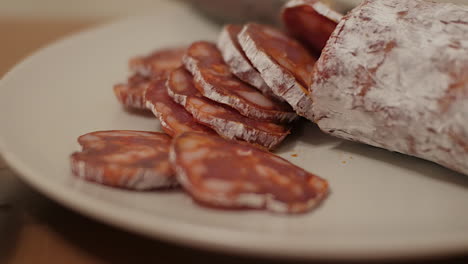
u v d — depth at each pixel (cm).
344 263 29
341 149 36
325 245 28
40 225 32
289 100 35
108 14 62
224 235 28
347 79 33
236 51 37
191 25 49
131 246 31
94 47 45
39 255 31
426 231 29
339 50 33
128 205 30
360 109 33
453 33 32
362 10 33
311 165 34
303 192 31
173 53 43
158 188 31
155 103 36
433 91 31
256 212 30
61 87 40
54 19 58
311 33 39
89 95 40
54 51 43
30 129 35
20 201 33
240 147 33
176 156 31
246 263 30
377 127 33
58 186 30
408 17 32
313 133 37
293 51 38
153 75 41
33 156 33
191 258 31
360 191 32
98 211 29
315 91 34
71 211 32
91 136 34
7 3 60
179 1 50
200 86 36
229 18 47
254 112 35
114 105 39
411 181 33
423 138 32
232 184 30
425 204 32
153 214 29
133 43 46
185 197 31
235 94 36
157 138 35
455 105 31
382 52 32
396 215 31
